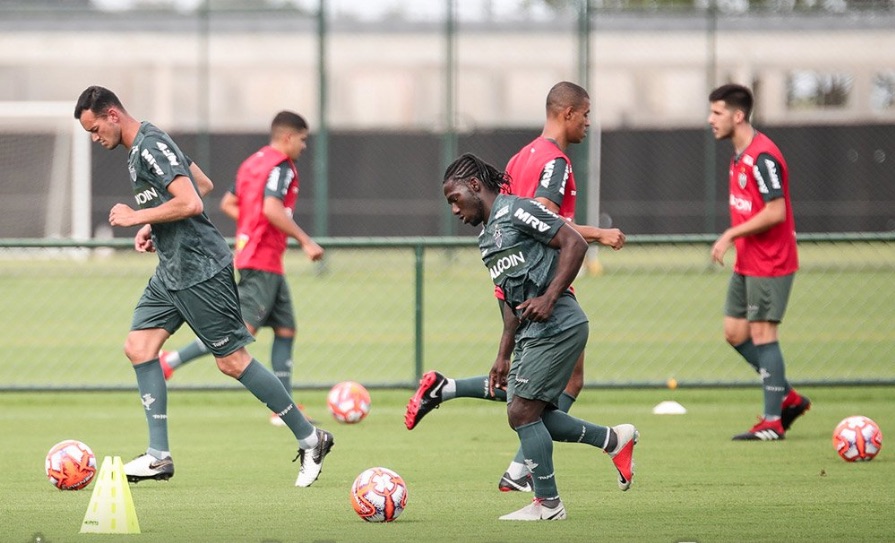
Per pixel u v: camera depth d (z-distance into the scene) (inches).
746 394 1593.3
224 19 3718.0
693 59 3624.5
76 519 856.9
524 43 3629.4
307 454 1001.5
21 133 3799.2
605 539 786.8
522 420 844.0
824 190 3673.7
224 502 929.5
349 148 3577.8
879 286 2792.8
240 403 1529.3
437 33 3678.6
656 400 1549.0
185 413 1451.8
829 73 3644.2
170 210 944.9
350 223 3572.8
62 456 972.6
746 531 813.9
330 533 807.1
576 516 866.8
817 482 1007.0
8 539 789.9
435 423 1373.0
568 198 958.4
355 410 1354.6
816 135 3659.0
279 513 883.4
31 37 3774.6
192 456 1157.7
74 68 3784.5
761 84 3644.2
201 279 971.9
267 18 3634.4
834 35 3636.8
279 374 1362.0
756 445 1208.8
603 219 3644.2
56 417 1422.2
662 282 2918.3
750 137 1248.8
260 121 3698.3
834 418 1397.6
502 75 3631.9
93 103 960.9
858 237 1445.6
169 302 989.8
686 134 3627.0
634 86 3634.4
